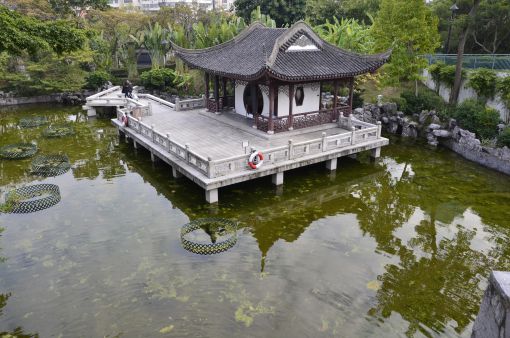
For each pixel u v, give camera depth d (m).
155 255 12.92
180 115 26.25
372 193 18.14
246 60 21.98
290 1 49.34
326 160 19.72
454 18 26.53
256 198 17.02
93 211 15.97
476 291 11.45
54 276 11.89
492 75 23.83
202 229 14.47
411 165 21.67
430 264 12.71
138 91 39.06
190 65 24.84
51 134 27.05
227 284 11.54
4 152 22.88
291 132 21.48
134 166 21.08
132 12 54.75
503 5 33.62
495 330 4.98
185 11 53.66
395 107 27.97
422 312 10.58
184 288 11.34
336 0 53.72
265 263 12.60
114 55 46.56
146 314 10.31
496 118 22.28
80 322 10.05
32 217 15.45
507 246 13.81
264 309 10.53
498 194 18.02
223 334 9.66
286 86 21.56
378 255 13.17
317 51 22.59
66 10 42.66
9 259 12.75
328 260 12.84
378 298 11.07
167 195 17.39
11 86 37.22
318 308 10.62
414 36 26.05
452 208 16.70
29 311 10.44
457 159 22.66
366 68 21.83
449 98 27.84
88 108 32.41
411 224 15.36
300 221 15.41
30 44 14.62
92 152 23.52
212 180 15.67
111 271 12.10
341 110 24.36
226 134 21.66
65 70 37.12
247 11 50.81
